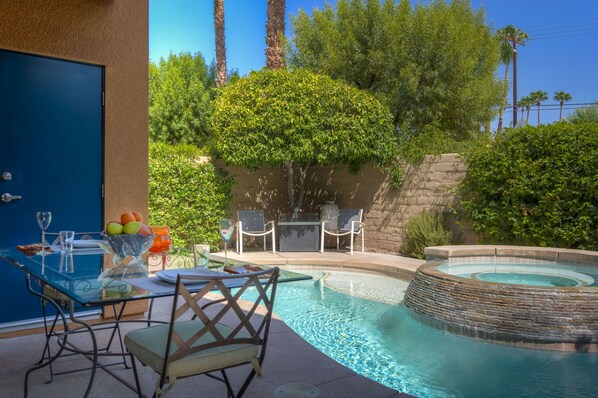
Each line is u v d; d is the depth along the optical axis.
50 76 3.93
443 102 11.45
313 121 8.28
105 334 3.85
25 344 3.61
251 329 2.25
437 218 7.97
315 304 5.57
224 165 9.33
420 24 10.93
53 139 3.95
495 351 3.96
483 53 12.38
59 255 3.12
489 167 7.31
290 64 12.21
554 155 6.68
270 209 10.03
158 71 18.06
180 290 2.01
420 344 4.14
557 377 3.36
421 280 5.06
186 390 2.77
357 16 11.27
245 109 8.34
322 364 3.17
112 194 4.25
